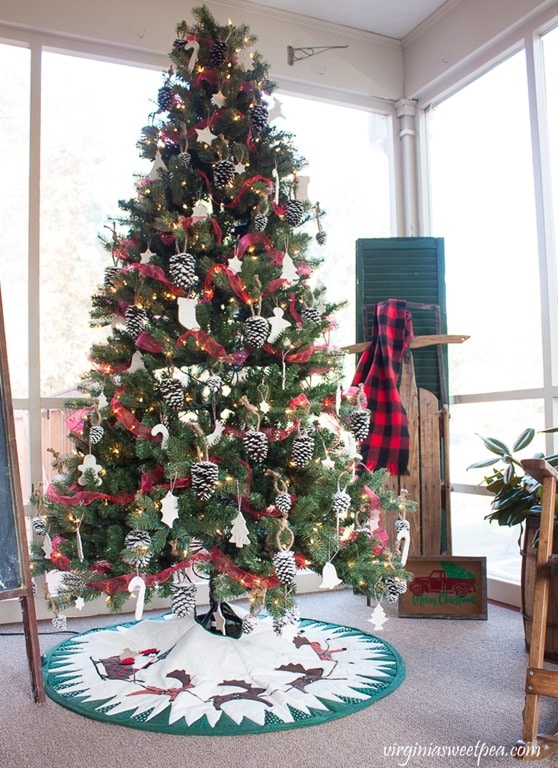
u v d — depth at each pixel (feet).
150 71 11.17
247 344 7.47
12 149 10.19
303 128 12.19
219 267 7.18
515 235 10.55
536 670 5.59
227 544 7.32
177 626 8.12
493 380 10.93
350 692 6.66
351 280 12.35
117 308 7.99
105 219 10.76
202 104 8.30
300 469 7.20
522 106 10.51
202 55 8.36
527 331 10.26
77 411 8.03
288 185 8.16
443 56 11.86
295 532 6.93
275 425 7.34
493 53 10.97
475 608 9.38
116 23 10.71
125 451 7.52
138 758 5.49
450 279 12.01
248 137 8.10
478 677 7.13
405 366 10.70
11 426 7.25
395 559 7.63
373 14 11.98
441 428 10.76
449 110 12.15
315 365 7.68
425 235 12.46
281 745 5.66
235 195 7.73
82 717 6.32
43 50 10.46
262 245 7.79
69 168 10.55
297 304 7.93
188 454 6.83
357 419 7.43
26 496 9.92
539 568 5.98
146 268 7.29
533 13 10.18
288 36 11.93
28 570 6.91
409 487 10.47
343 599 10.61
